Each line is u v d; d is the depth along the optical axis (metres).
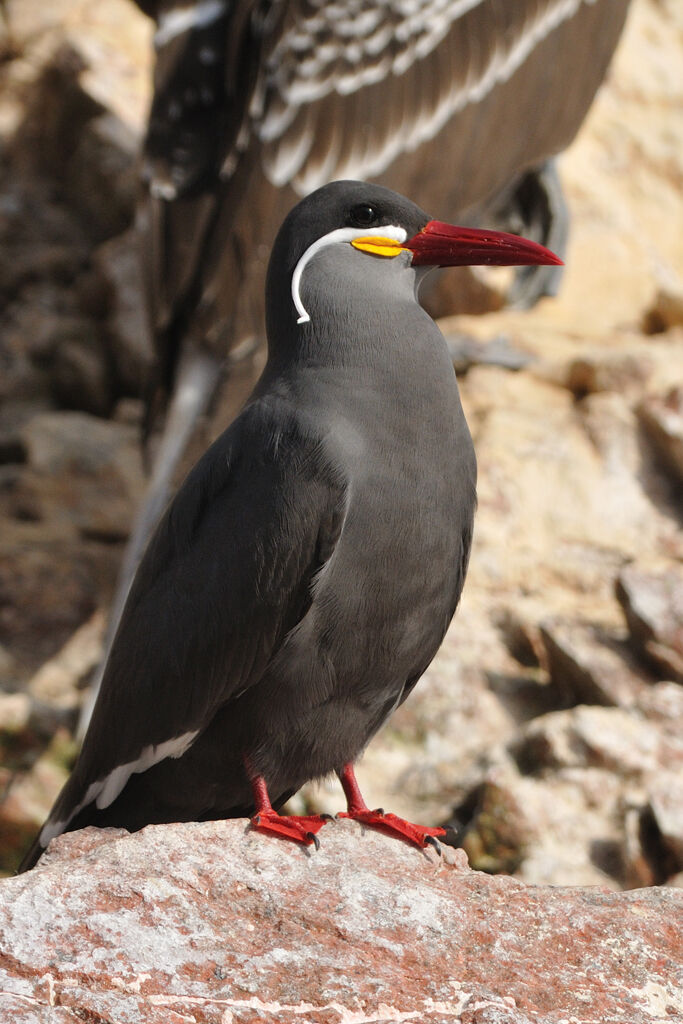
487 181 14.78
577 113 15.37
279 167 13.27
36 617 15.16
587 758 11.21
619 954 5.68
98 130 21.02
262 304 13.35
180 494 6.79
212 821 6.48
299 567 6.23
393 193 6.69
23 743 13.44
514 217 17.70
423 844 6.32
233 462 6.48
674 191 20.69
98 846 6.21
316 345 6.42
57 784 12.95
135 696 6.77
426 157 13.98
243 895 5.83
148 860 5.91
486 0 13.88
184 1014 5.09
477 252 6.63
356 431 6.21
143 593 6.94
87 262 20.86
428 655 6.68
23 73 21.89
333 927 5.69
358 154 13.58
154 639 6.68
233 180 13.41
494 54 14.12
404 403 6.27
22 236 21.14
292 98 13.31
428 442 6.27
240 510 6.38
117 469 17.39
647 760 11.08
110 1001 5.09
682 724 11.30
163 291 13.92
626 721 11.38
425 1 13.55
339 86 13.41
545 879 10.38
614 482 14.04
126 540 16.58
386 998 5.26
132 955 5.38
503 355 15.95
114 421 18.91
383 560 6.21
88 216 21.41
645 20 22.48
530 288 17.80
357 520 6.17
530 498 13.88
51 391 19.72
